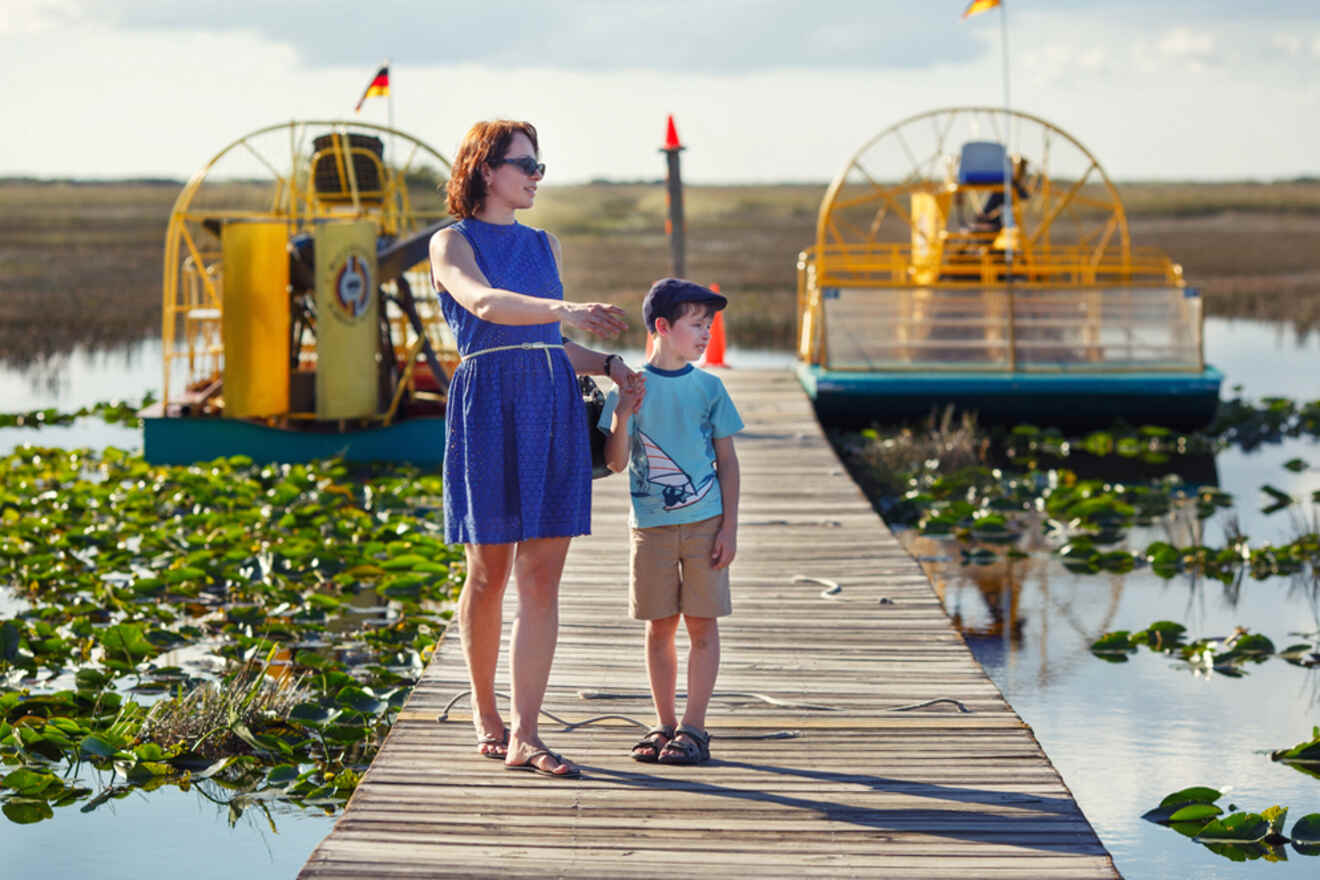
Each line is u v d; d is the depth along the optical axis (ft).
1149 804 17.61
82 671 21.44
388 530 31.37
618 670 18.67
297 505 34.96
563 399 14.02
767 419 44.16
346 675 21.40
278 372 40.16
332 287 39.24
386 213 45.16
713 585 14.78
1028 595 28.58
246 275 39.52
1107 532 34.53
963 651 19.79
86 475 40.32
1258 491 39.83
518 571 14.57
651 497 14.64
